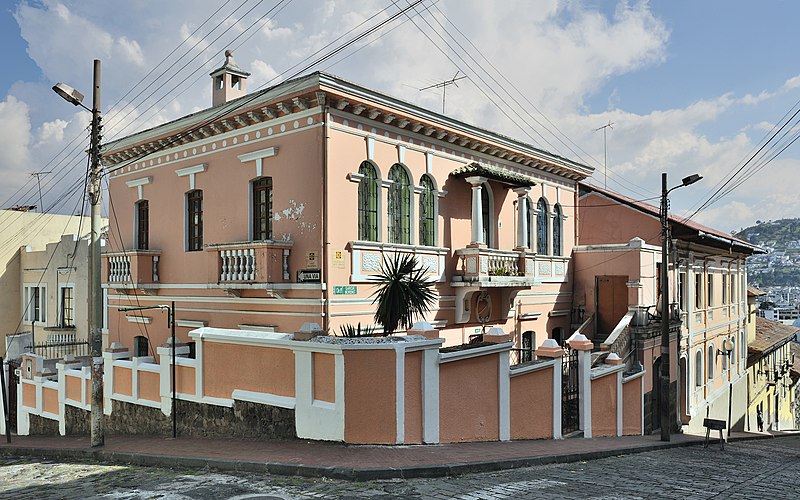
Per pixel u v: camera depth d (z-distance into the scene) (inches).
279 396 416.8
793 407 1879.9
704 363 1115.9
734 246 1162.6
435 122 686.5
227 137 684.1
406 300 485.1
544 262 888.3
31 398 715.4
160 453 410.0
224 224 684.7
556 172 932.6
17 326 1238.3
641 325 816.3
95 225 504.7
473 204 737.0
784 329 1710.1
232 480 324.8
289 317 611.8
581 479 357.1
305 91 578.9
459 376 428.5
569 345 623.8
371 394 378.3
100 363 494.9
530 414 514.0
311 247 591.2
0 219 1231.5
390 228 657.0
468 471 347.6
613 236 1026.1
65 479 380.8
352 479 315.3
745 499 327.3
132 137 791.7
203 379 468.8
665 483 365.4
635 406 749.9
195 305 721.6
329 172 586.2
